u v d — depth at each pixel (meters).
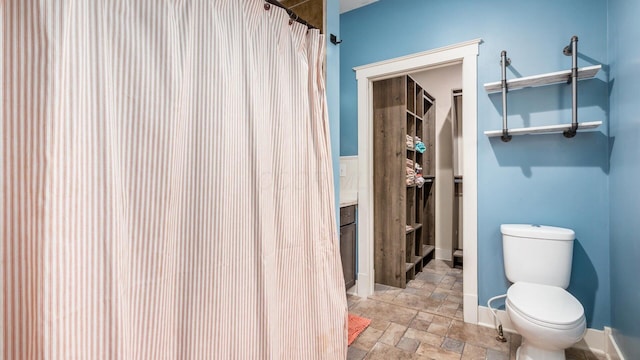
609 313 1.64
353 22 2.59
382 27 2.43
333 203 1.54
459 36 2.08
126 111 0.74
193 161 0.90
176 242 0.86
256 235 1.08
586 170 1.71
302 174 1.37
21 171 0.60
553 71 1.78
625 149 1.40
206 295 0.92
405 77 2.73
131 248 0.75
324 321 1.41
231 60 1.02
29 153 0.60
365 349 1.73
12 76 0.59
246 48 1.08
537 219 1.84
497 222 1.96
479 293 2.03
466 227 2.04
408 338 1.85
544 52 1.81
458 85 3.61
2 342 0.57
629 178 1.34
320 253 1.44
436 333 1.91
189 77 0.90
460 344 1.78
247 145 1.07
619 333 1.49
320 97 1.51
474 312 2.03
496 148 1.96
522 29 1.87
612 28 1.57
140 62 0.77
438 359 1.63
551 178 1.80
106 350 0.66
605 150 1.66
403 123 2.74
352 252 2.56
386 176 2.83
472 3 2.03
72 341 0.62
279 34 1.25
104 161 0.68
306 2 1.80
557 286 1.64
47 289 0.59
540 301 1.45
